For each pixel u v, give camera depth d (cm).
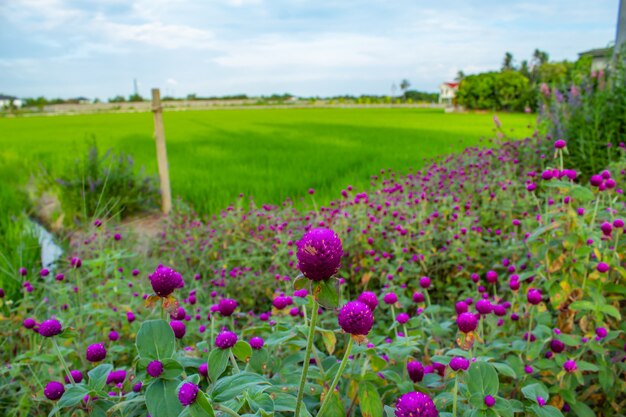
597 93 750
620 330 259
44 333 183
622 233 302
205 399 129
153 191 987
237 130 2812
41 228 812
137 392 179
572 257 275
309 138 2169
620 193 373
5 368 269
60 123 4062
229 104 8838
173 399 141
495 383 169
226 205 870
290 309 272
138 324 318
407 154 1384
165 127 3189
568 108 794
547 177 312
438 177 736
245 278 449
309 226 509
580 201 370
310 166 1234
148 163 1400
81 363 301
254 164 1322
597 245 281
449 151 1366
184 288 462
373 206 552
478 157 821
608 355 267
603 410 259
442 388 218
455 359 172
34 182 1146
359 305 144
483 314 222
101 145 1980
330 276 134
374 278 455
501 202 566
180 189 1009
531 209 520
